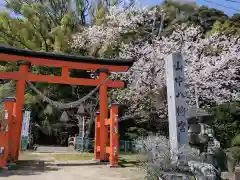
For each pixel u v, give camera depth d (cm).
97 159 1288
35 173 912
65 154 1544
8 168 984
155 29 2509
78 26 2544
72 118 2261
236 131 1261
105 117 1291
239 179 693
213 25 2425
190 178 572
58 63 1277
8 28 2227
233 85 1788
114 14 2278
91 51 2292
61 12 2692
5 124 1015
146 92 1798
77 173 936
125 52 1953
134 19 2230
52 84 2262
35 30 2300
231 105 1411
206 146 910
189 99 1678
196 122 934
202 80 1669
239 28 2269
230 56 1736
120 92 1919
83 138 1786
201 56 1798
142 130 1967
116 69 1366
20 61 1203
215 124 1277
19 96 1174
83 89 2258
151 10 2464
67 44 2303
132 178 839
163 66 1720
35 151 1711
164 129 1933
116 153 1124
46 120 2238
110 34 2214
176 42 1803
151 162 616
